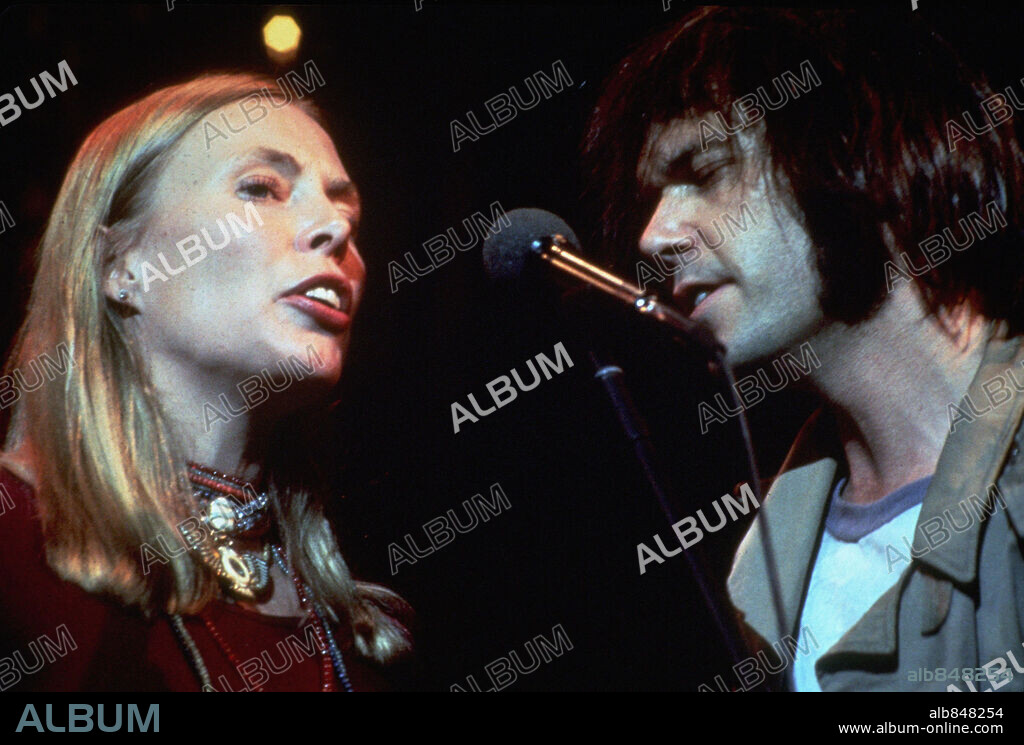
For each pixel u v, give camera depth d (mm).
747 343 5188
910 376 5027
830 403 5262
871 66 5379
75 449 4633
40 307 4973
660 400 7688
